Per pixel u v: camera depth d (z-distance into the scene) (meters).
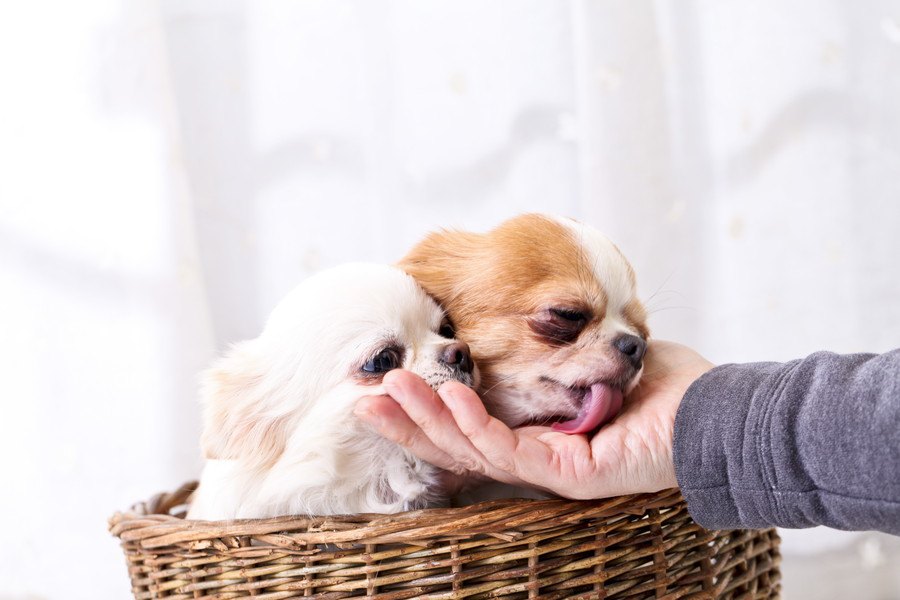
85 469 1.22
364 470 0.90
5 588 1.21
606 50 1.29
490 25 1.30
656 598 0.84
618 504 0.83
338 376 0.90
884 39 1.32
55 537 1.21
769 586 0.92
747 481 0.80
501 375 0.92
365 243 1.31
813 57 1.32
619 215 1.30
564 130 1.31
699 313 1.34
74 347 1.21
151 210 1.21
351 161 1.30
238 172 1.29
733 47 1.32
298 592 0.83
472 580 0.82
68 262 1.21
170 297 1.22
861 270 1.33
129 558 0.89
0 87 1.19
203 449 0.91
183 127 1.28
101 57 1.21
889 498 0.75
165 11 1.27
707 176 1.33
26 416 1.20
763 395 0.81
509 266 0.93
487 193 1.32
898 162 1.33
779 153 1.33
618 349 0.89
